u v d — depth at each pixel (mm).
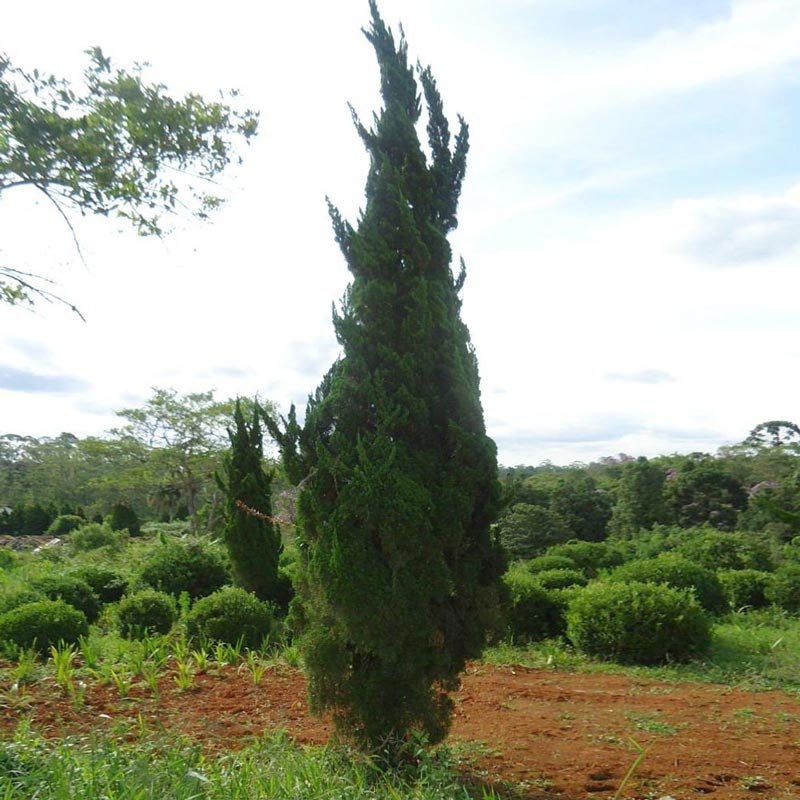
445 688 5148
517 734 5992
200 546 13531
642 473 24766
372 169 5543
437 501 4984
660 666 9133
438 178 5703
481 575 5273
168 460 36844
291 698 7105
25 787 4051
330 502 4969
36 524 40812
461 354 5465
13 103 5379
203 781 4113
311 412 5246
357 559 4711
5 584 12656
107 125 5598
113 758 4352
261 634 9539
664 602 9328
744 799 4617
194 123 5883
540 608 10656
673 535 19344
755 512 19875
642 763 5246
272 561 12578
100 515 40125
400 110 5531
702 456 26391
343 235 5457
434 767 4691
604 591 9727
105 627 11125
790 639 10148
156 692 7223
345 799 4117
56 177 5637
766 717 6590
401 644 4750
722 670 8695
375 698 4859
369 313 5242
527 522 23016
